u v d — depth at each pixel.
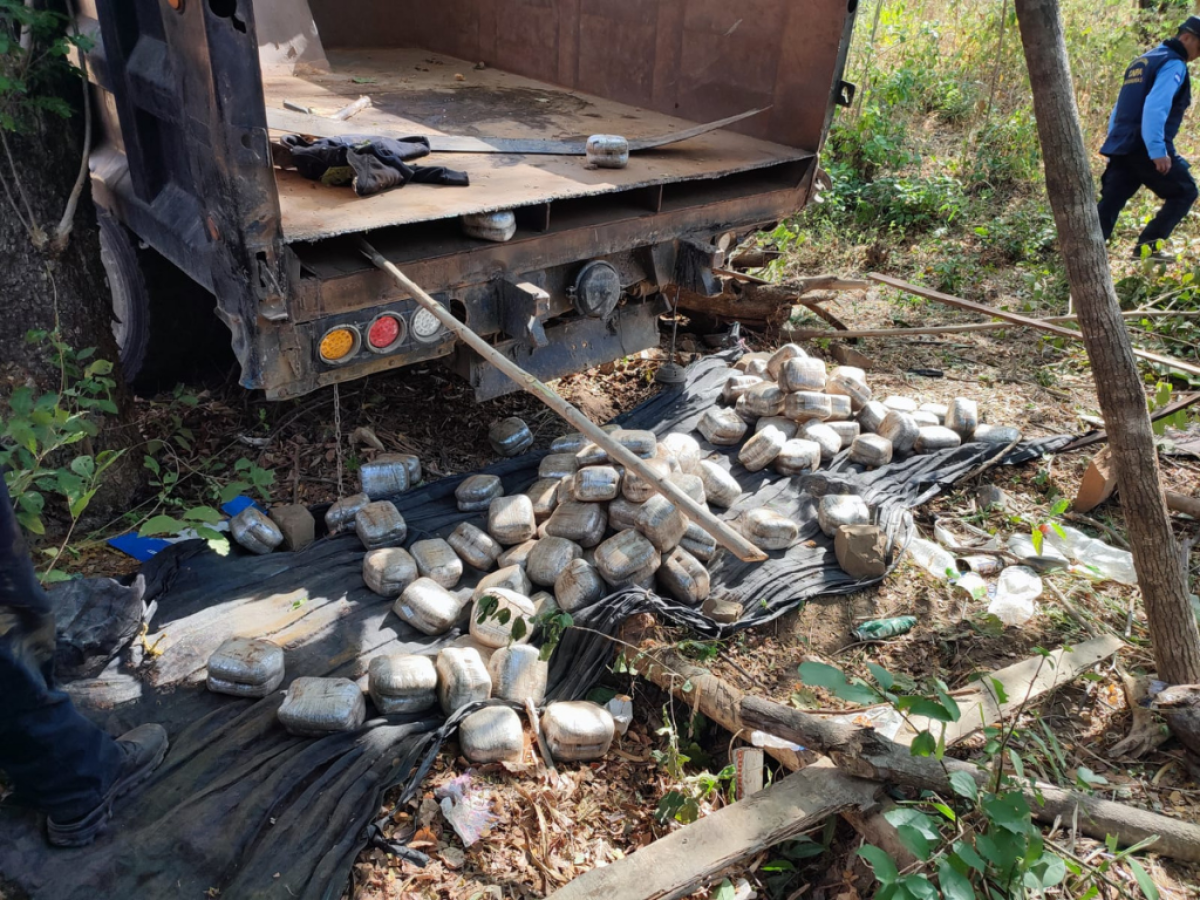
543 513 3.67
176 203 3.26
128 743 2.46
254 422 4.48
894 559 3.74
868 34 9.84
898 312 6.41
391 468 3.77
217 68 2.46
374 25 6.45
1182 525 4.05
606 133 4.41
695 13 4.63
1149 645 3.34
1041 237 7.24
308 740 2.67
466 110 4.72
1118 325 3.01
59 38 3.17
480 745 2.70
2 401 3.47
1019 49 9.50
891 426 4.39
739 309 5.38
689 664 3.02
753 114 4.34
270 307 2.77
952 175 8.41
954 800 2.53
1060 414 5.02
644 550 3.29
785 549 3.72
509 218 3.24
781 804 2.49
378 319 3.07
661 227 3.81
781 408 4.40
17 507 3.10
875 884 2.46
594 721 2.81
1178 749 2.90
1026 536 3.96
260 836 2.41
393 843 2.49
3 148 3.23
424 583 3.20
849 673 3.22
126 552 3.49
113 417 3.72
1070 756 2.88
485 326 3.41
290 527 3.47
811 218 7.68
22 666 2.04
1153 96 6.04
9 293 3.38
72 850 2.27
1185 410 4.39
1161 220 6.50
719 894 2.38
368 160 3.28
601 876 2.28
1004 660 3.30
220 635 2.99
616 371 5.21
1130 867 2.31
